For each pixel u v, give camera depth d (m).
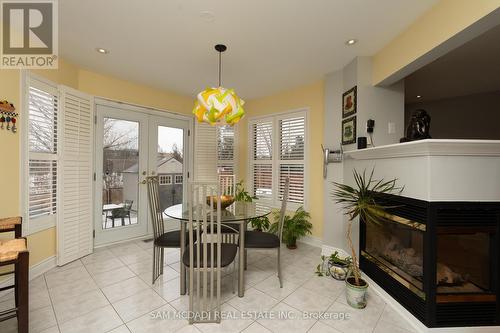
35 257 2.34
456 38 1.64
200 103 1.85
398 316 1.80
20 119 2.15
